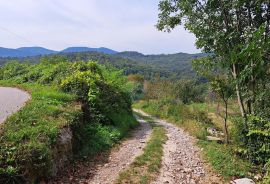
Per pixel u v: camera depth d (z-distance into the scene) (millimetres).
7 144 8258
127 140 15969
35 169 8109
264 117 11547
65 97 15406
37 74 26578
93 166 10742
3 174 7277
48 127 9992
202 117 24641
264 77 11555
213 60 14148
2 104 14781
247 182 9484
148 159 11812
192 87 43219
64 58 35375
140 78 61781
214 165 11289
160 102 38344
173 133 19672
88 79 17891
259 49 8258
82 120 13570
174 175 10336
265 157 10859
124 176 9711
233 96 15273
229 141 15117
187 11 13500
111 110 18656
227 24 13031
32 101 13859
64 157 10039
